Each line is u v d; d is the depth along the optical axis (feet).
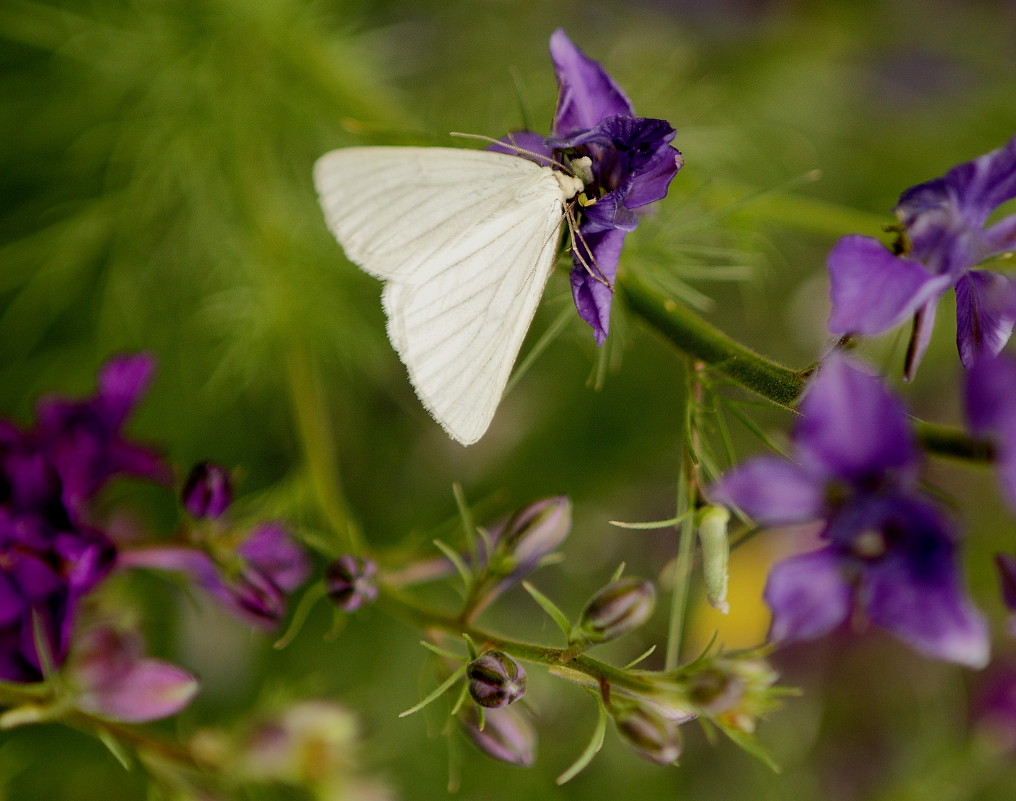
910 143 1.49
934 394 1.41
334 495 1.10
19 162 1.29
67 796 1.21
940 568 0.90
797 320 1.51
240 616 1.03
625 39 1.45
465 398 0.96
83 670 0.97
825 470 0.90
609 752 1.36
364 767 1.11
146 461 1.03
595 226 0.94
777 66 1.48
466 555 1.04
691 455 0.96
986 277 0.91
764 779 1.41
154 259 1.31
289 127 1.26
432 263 0.95
